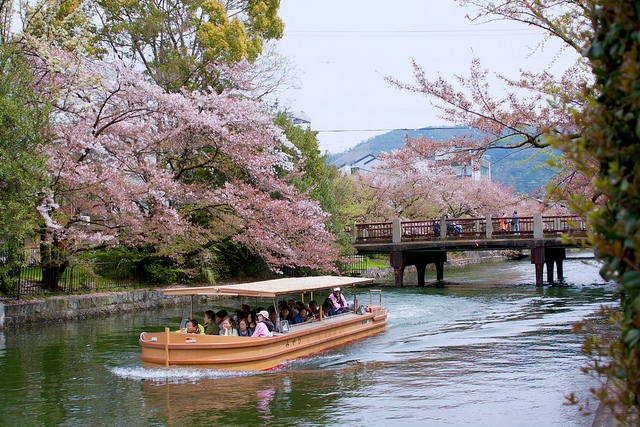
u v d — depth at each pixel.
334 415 8.98
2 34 18.62
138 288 24.97
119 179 21.00
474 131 14.37
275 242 25.22
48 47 18.75
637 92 2.79
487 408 9.09
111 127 23.64
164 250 24.11
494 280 37.72
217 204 25.28
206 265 27.62
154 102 23.61
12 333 17.42
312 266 26.88
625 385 3.69
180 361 12.04
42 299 19.84
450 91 12.94
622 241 3.00
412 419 8.66
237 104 25.84
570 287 31.50
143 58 30.95
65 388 10.95
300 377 11.72
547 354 13.36
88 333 17.48
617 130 3.25
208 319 13.78
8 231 17.16
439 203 51.19
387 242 35.56
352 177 48.97
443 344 15.26
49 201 18.70
